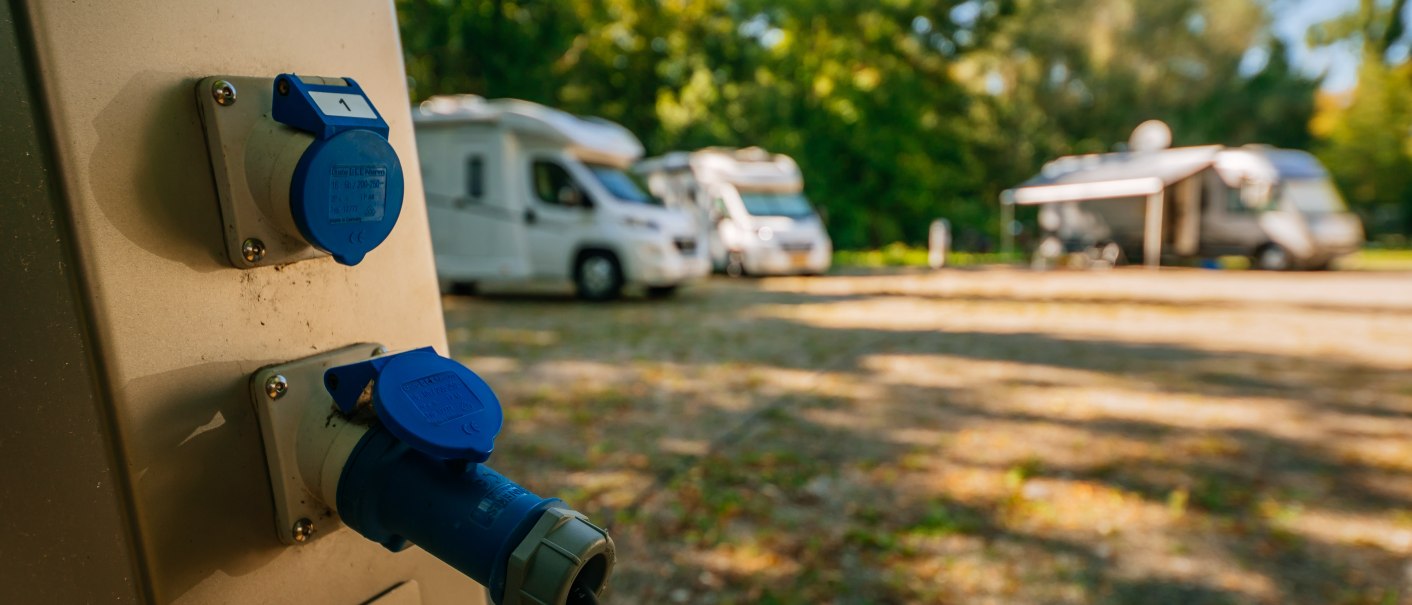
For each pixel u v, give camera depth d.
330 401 0.72
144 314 0.61
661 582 2.97
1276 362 7.21
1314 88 40.16
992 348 7.93
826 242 16.31
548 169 11.16
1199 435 4.85
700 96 25.66
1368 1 37.38
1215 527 3.48
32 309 0.56
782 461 4.28
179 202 0.63
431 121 11.27
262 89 0.67
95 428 0.59
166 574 0.64
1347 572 3.09
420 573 0.90
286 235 0.69
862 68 26.70
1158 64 39.38
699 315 10.25
